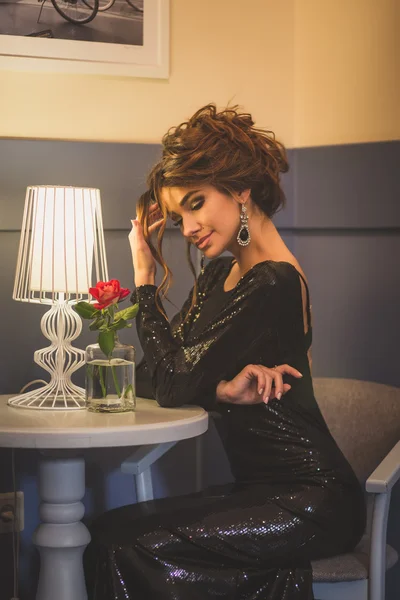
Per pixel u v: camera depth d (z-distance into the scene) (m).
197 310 2.69
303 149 3.24
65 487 2.28
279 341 2.40
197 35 3.21
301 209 3.24
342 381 2.81
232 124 2.52
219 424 2.54
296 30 3.31
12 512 3.08
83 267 2.62
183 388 2.43
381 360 3.14
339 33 3.21
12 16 2.98
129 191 3.10
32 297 2.73
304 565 2.24
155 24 3.14
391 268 3.12
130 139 3.15
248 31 3.26
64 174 3.03
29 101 3.04
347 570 2.25
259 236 2.53
